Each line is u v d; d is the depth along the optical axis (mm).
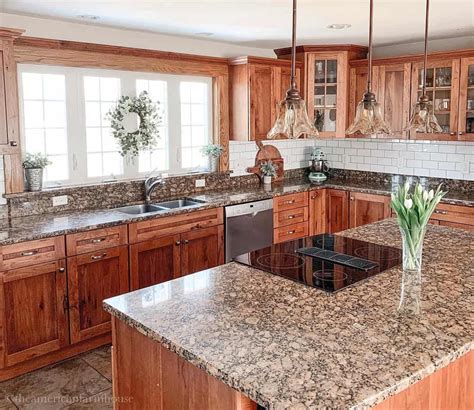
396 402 1739
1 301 3363
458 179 5328
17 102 3619
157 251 4234
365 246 3092
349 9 3729
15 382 3443
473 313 2047
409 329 1905
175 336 1884
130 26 4367
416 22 4266
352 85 5645
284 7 3643
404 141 5688
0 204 3941
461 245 3096
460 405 2084
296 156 6320
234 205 4828
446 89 4977
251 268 2703
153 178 4785
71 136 4371
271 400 1453
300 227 5609
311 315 2057
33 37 3941
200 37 4969
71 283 3695
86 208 4422
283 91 5551
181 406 1940
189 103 5211
